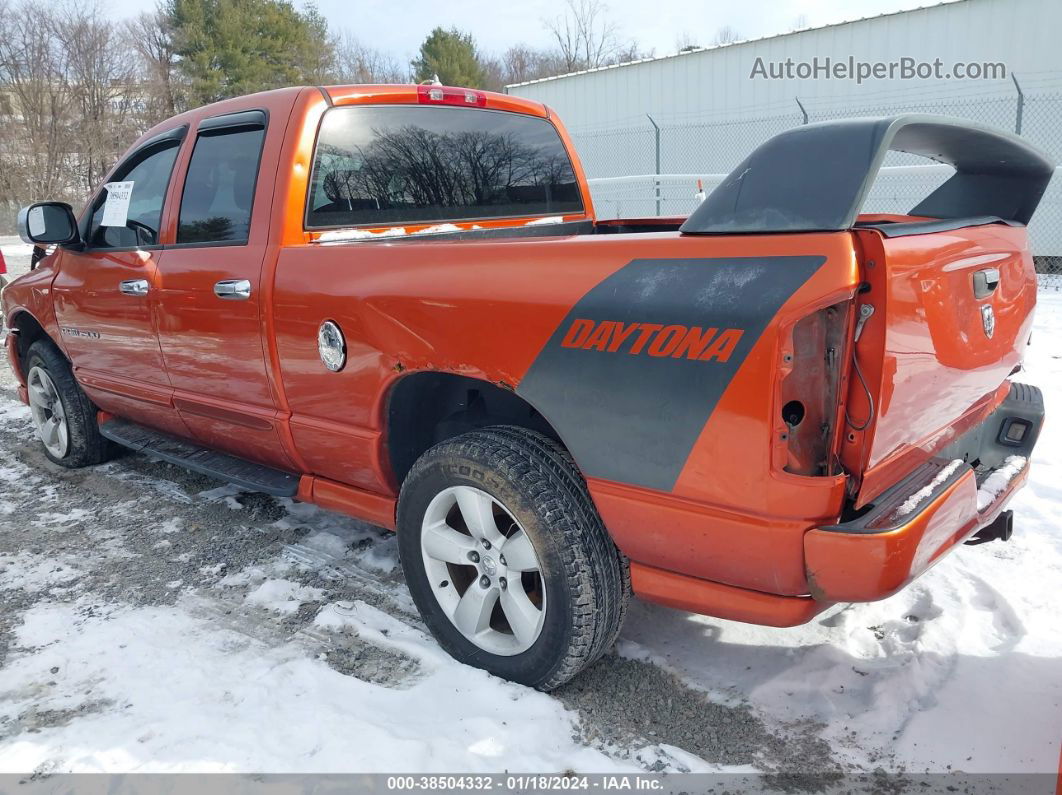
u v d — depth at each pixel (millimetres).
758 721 2537
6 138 36281
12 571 3676
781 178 2025
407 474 2971
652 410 2158
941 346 2174
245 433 3523
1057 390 5637
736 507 2082
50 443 5102
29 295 4754
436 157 3639
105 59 39250
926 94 11914
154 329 3766
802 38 12977
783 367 1954
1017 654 2748
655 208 15148
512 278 2447
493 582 2660
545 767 2330
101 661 2920
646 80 15086
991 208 2904
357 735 2430
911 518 2008
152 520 4215
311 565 3654
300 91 3250
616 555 2504
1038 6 10766
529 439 2582
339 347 2900
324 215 3250
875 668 2768
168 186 3756
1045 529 3668
